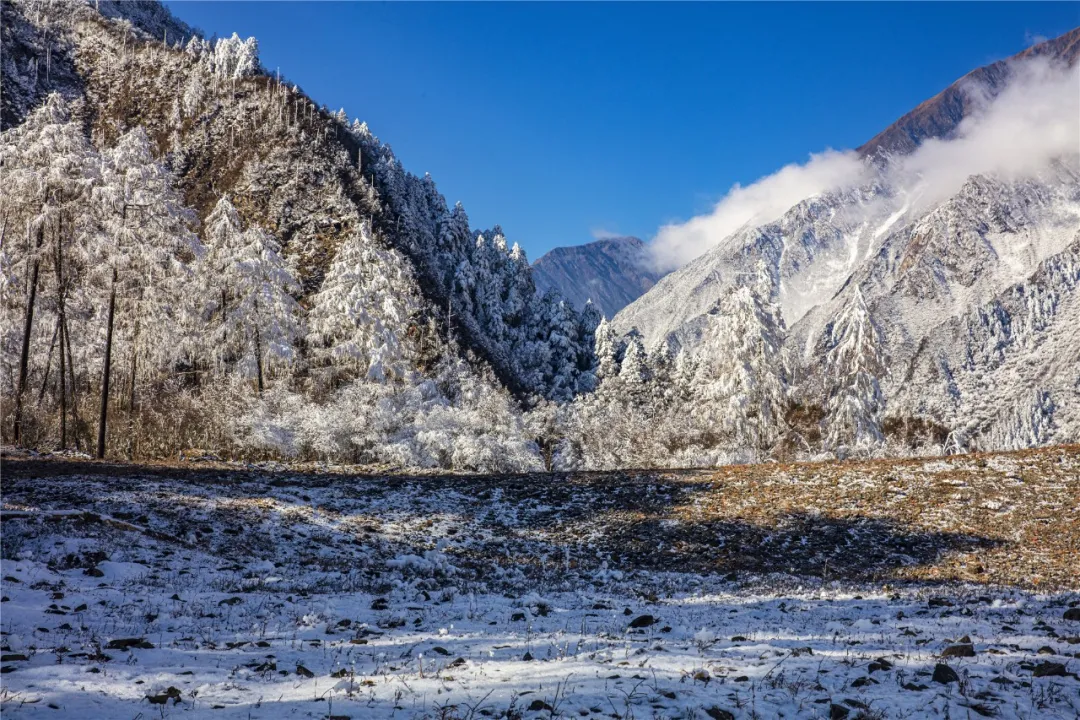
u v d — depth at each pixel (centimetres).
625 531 1988
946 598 1214
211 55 13425
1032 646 753
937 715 494
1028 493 1972
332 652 706
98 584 1026
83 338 4103
